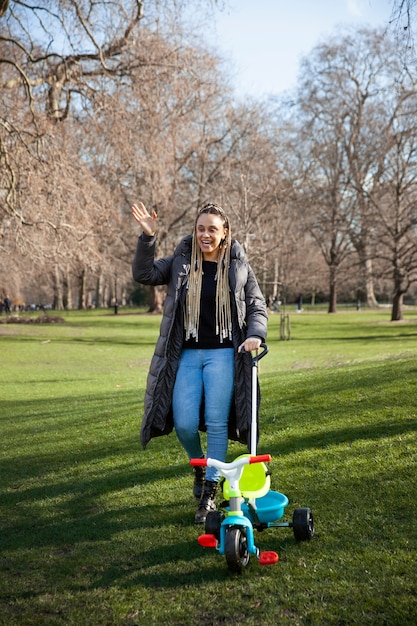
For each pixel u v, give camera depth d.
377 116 40.81
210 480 4.32
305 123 43.75
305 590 3.28
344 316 48.19
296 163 44.25
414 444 5.56
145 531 4.25
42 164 20.14
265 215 28.64
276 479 5.14
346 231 40.91
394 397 7.40
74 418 9.18
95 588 3.45
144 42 23.41
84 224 22.39
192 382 4.32
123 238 39.88
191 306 4.32
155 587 3.42
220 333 4.30
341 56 41.97
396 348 21.77
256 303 4.39
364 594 3.17
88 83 22.34
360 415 6.86
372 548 3.69
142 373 17.48
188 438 4.32
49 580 3.57
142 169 25.83
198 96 28.73
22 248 21.36
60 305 72.12
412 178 36.34
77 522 4.52
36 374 17.45
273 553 3.53
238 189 27.55
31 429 8.50
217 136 36.25
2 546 4.12
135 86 23.56
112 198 27.41
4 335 32.19
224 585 3.40
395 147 38.34
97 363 20.59
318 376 10.44
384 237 36.44
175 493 5.05
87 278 72.06
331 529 4.03
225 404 4.27
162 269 4.54
